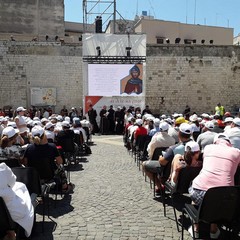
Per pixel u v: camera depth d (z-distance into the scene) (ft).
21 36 110.52
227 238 16.44
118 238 17.02
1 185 12.91
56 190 23.13
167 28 125.18
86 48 73.15
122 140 59.16
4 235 13.66
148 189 26.04
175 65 88.84
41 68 85.51
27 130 33.17
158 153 24.86
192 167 18.01
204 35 132.05
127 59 73.61
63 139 32.22
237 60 90.27
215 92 90.17
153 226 18.61
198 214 13.99
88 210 21.34
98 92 73.61
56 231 18.01
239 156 15.71
